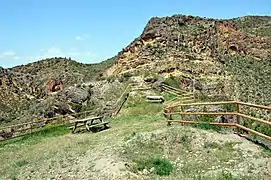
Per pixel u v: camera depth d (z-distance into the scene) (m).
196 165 12.16
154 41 80.62
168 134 15.30
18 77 106.31
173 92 42.50
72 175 12.33
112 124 25.33
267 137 12.23
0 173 14.49
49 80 104.56
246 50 105.69
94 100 49.34
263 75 87.19
